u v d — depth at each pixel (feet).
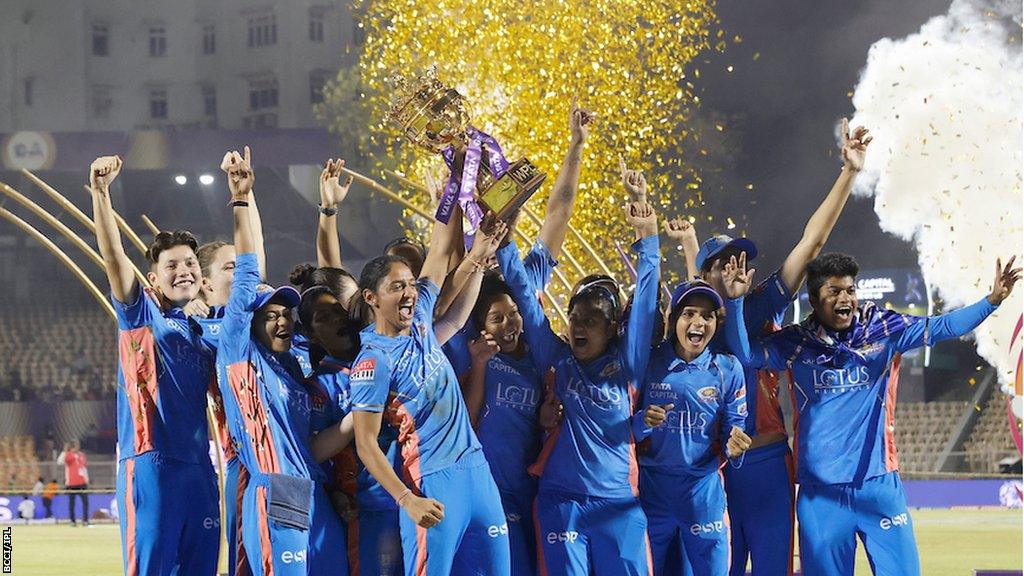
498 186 26.53
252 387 26.40
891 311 30.50
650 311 27.78
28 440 139.95
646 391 28.81
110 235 27.55
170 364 28.37
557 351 28.14
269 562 26.00
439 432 25.29
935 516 96.99
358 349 27.71
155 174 147.02
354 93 146.92
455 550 25.23
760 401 30.58
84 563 63.57
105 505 106.52
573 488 27.45
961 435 141.49
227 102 201.26
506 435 28.09
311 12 196.65
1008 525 85.51
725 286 28.86
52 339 158.61
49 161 133.18
